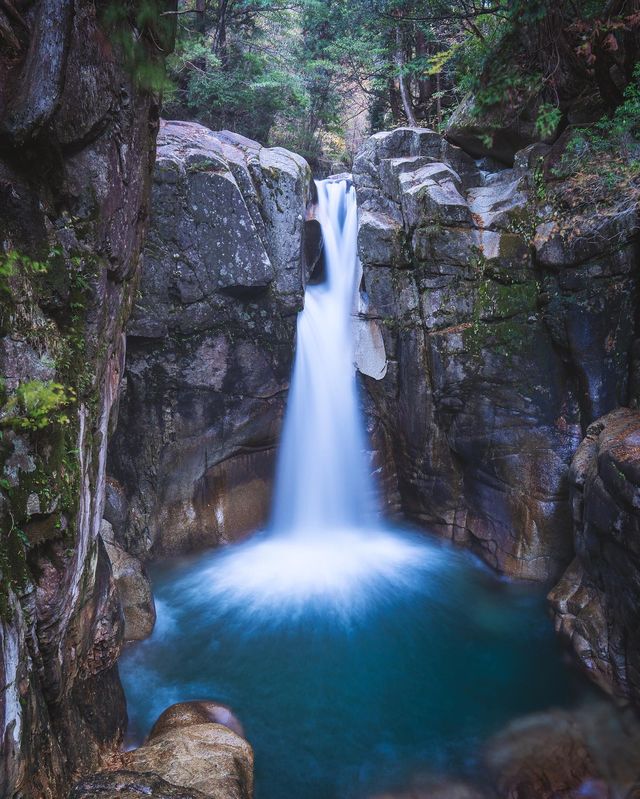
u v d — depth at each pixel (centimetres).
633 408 825
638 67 727
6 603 326
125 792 418
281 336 1027
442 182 988
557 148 898
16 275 355
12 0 360
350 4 1325
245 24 1586
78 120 409
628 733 649
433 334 977
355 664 785
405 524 1176
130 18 452
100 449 491
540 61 520
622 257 818
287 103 1620
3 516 333
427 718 689
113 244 477
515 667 780
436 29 1337
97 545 520
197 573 1004
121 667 764
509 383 941
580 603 781
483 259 932
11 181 362
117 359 558
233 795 464
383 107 1709
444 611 906
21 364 354
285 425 1092
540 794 569
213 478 1069
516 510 959
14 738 326
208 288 938
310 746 644
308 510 1138
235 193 927
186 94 1445
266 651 808
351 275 1101
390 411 1109
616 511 665
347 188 1166
